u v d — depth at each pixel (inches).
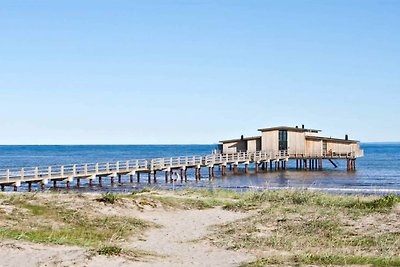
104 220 904.3
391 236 799.1
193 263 617.3
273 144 3120.1
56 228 804.6
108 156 7096.5
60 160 5590.6
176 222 965.8
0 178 1835.6
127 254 615.5
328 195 1283.2
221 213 1070.4
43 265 539.5
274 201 1208.2
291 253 685.9
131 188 2094.0
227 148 3218.5
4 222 796.6
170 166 2443.4
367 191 1966.0
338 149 3127.5
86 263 551.2
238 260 642.8
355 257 624.4
